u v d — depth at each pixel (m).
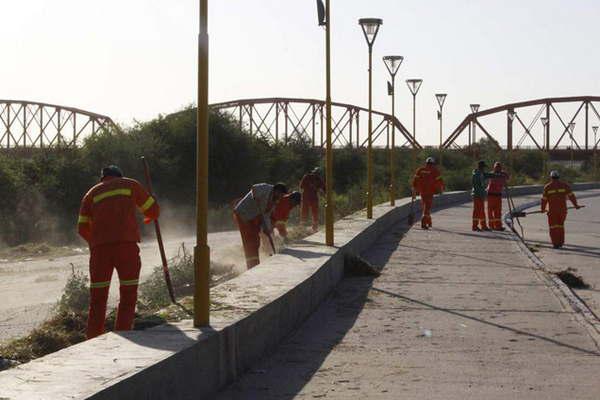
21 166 48.50
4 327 13.91
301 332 10.58
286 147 72.75
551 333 10.58
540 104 114.31
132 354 6.56
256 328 8.88
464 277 15.59
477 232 25.58
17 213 44.31
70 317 11.22
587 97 115.94
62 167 48.38
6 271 23.50
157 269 15.62
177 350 6.73
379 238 23.45
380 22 26.62
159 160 52.09
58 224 44.47
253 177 59.06
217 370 7.62
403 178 53.06
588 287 15.45
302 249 15.16
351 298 13.23
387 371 8.57
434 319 11.48
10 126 103.69
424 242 22.30
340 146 81.38
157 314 8.91
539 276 15.71
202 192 8.04
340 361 8.99
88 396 5.27
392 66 32.81
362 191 37.81
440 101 54.06
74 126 104.50
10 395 5.29
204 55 8.13
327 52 17.45
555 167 87.19
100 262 9.84
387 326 10.99
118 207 9.90
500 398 7.57
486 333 10.56
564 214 22.89
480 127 106.44
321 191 24.72
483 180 26.28
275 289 10.41
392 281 15.08
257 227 15.54
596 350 9.61
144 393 6.00
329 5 17.56
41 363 6.21
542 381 8.18
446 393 7.71
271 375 8.36
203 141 8.09
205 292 7.95
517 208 41.34
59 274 22.16
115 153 50.62
